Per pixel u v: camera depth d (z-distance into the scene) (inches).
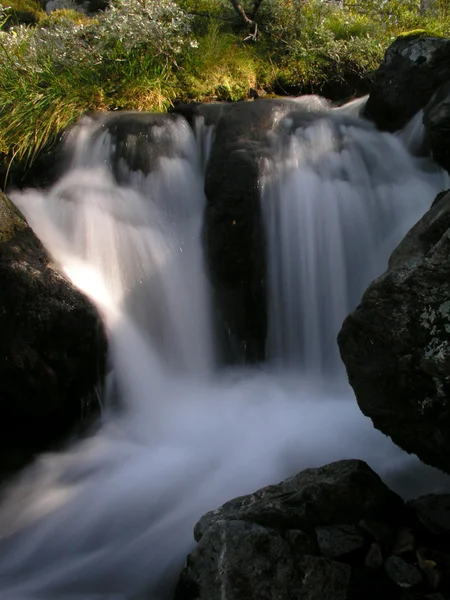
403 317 104.5
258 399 166.2
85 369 150.6
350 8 328.8
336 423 150.3
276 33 287.4
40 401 146.1
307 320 180.5
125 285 175.8
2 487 141.7
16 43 255.1
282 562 99.7
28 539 126.1
